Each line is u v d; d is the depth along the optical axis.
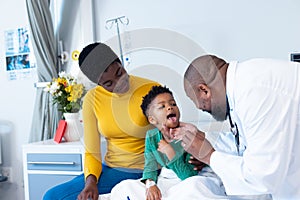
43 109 2.48
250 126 1.04
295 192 1.10
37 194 2.07
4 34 2.78
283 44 2.12
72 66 2.55
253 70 1.06
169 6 2.35
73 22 2.57
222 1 2.23
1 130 2.80
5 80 2.78
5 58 2.78
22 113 2.75
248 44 2.19
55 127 2.45
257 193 1.09
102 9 2.51
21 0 2.72
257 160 1.03
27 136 2.74
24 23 2.72
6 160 2.80
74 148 1.97
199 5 2.28
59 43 2.59
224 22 2.23
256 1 2.16
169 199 1.18
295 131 1.02
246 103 1.03
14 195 2.79
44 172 2.05
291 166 1.06
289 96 1.01
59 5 2.61
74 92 1.37
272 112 1.00
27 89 2.73
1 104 2.80
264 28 2.16
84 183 1.60
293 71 1.05
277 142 1.01
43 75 2.54
